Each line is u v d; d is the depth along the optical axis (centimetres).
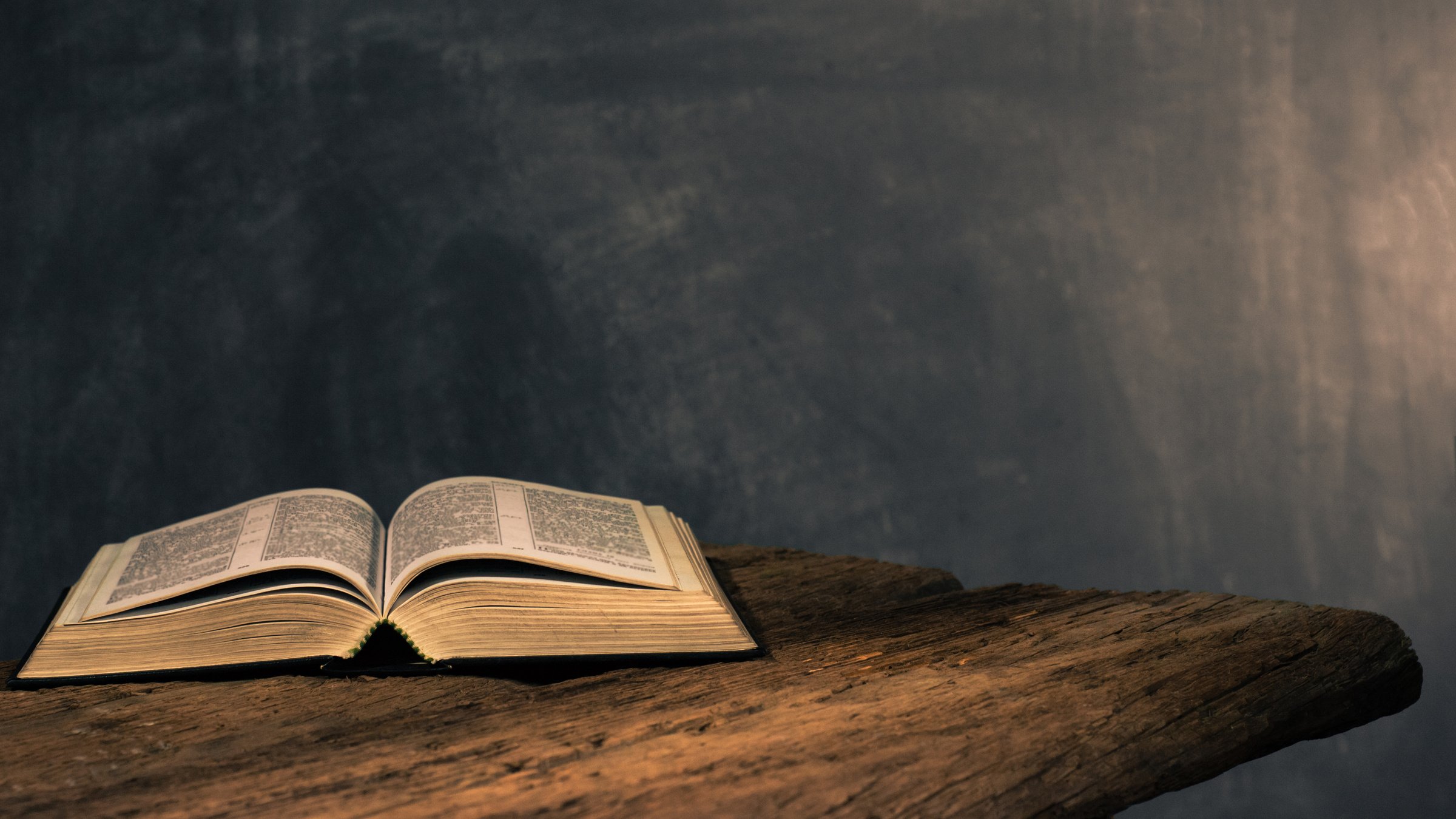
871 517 382
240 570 96
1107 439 375
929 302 385
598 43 392
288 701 88
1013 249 381
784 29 388
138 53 388
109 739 79
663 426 388
